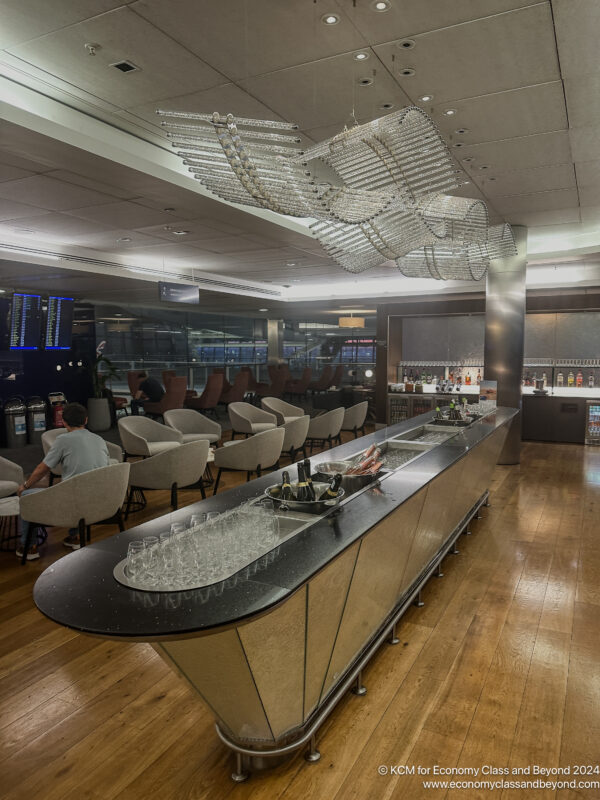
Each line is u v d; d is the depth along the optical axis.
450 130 4.48
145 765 2.36
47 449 6.03
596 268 10.14
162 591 1.88
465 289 11.57
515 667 3.11
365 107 4.09
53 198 5.38
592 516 6.00
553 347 11.11
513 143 4.75
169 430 7.07
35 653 3.27
